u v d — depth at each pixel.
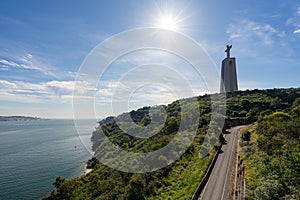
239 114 87.12
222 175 33.78
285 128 40.06
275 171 27.08
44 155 104.00
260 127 51.91
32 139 160.25
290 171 25.64
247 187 26.95
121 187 36.16
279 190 22.91
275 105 93.25
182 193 29.44
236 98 104.94
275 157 31.69
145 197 31.02
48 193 60.12
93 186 44.78
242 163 36.47
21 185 66.19
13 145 135.25
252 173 30.73
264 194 22.69
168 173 37.22
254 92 120.00
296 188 23.09
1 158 99.56
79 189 47.53
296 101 91.50
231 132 65.25
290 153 29.58
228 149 47.75
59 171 78.38
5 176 73.88
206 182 31.55
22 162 91.69
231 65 112.44
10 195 59.44
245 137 52.09
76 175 72.31
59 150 114.56
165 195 30.39
